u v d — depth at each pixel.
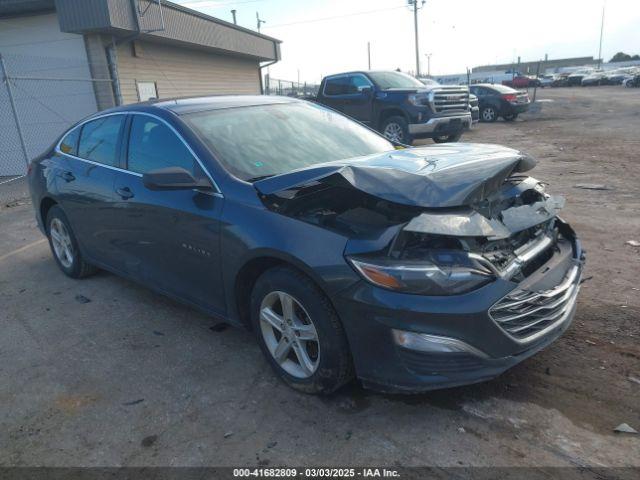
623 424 2.75
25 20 12.98
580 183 8.49
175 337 4.02
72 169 4.80
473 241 2.73
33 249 6.59
